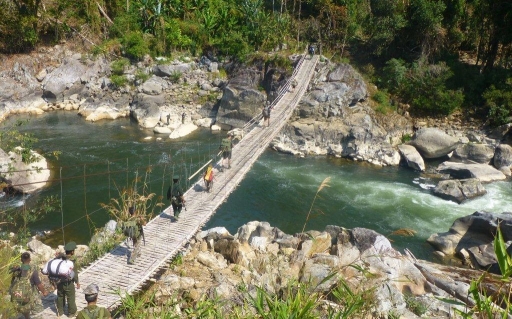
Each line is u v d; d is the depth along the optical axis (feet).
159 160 96.63
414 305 35.76
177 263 43.80
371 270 41.98
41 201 74.64
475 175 93.25
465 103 120.47
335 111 112.16
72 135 111.04
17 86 129.08
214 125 120.98
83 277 37.37
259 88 126.72
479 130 113.60
